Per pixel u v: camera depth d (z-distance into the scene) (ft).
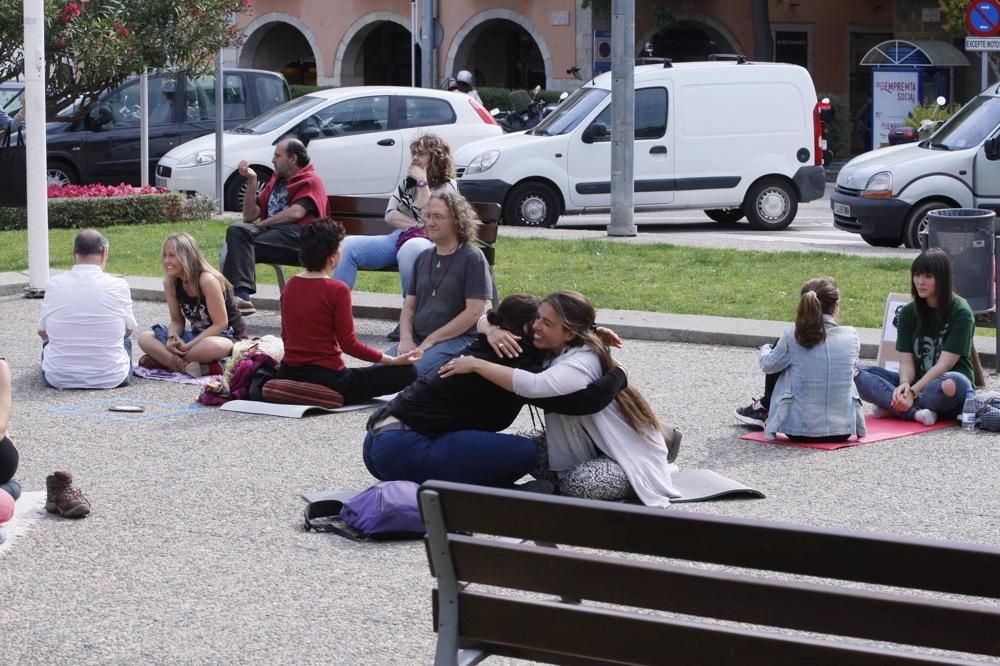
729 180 79.41
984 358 40.86
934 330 34.19
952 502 27.50
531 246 64.39
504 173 76.64
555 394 25.09
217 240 67.72
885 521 26.25
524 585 15.34
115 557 24.27
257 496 27.96
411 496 25.23
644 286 53.26
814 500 27.66
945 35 151.43
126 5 78.59
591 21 151.94
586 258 60.54
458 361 25.73
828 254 61.93
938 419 34.40
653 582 14.64
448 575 15.70
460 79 97.60
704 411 35.58
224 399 35.99
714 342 44.01
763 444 32.32
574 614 15.19
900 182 68.03
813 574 13.89
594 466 26.21
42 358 39.17
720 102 79.20
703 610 14.52
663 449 26.89
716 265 58.95
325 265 34.99
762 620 14.25
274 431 33.22
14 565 23.86
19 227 73.92
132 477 29.37
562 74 154.20
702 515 14.24
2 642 20.56
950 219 44.86
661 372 40.16
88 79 80.28
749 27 156.04
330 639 20.61
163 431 33.40
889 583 13.61
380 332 46.34
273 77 93.61
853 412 32.19
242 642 20.52
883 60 135.44
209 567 23.75
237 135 82.94
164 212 76.23
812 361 31.91
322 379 34.94
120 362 38.60
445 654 15.72
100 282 38.45
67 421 34.53
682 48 161.27
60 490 26.43
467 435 25.77
